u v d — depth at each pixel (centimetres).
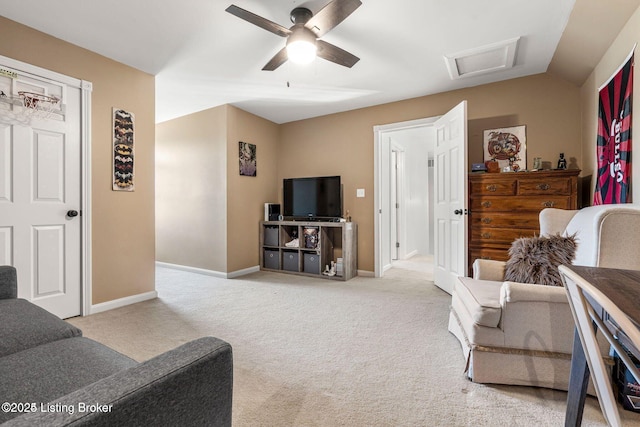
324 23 196
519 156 319
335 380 160
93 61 264
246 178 433
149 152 307
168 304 288
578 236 165
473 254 304
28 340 107
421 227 662
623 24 199
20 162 225
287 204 458
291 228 456
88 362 93
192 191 434
